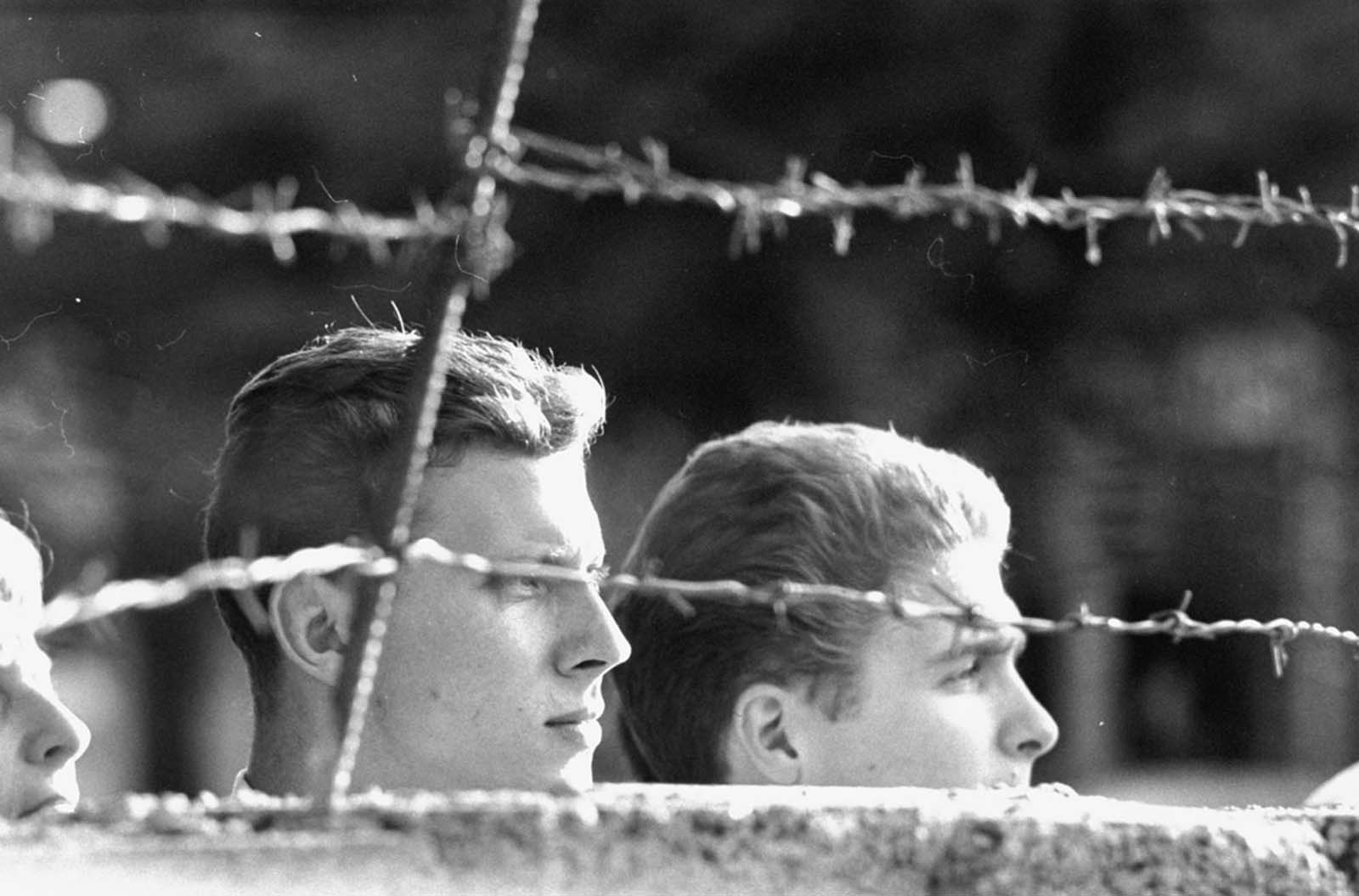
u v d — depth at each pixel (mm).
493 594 5895
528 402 6043
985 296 22531
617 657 6023
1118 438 23047
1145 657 25125
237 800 4086
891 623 6547
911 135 22578
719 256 22469
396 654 5844
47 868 3771
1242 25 22688
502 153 4145
